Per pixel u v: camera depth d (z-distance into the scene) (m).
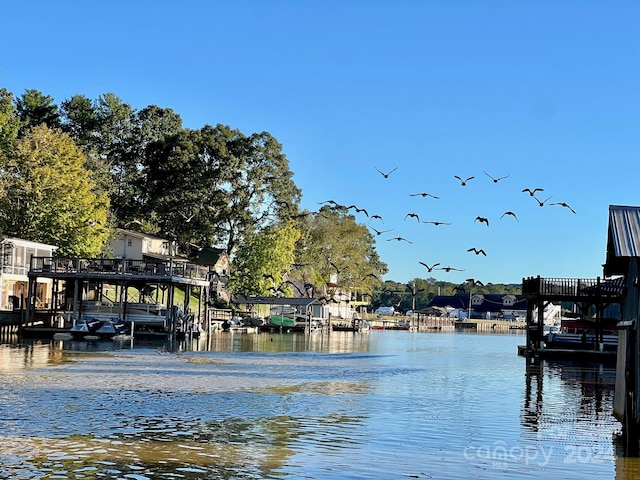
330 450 19.77
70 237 77.56
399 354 61.88
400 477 17.28
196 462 18.08
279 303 108.19
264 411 25.70
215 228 116.00
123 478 16.53
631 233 21.89
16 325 64.00
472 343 91.00
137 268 67.19
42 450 18.80
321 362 49.34
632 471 18.27
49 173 77.12
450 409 27.48
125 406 25.94
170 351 53.91
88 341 60.84
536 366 49.53
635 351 20.86
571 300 57.22
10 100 90.19
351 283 140.75
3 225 76.00
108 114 122.44
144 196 118.50
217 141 115.75
